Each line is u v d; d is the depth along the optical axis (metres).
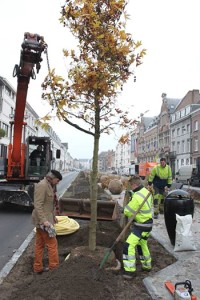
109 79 5.98
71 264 5.40
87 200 8.98
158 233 8.83
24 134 14.00
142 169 50.41
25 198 13.00
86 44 6.02
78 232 7.97
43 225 5.63
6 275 5.77
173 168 68.12
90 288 4.69
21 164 13.53
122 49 5.79
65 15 5.92
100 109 6.36
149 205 5.82
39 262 5.85
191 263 6.23
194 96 62.97
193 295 4.62
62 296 4.43
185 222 7.06
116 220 9.13
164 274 5.65
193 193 18.34
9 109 50.62
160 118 78.75
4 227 10.40
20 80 12.09
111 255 5.99
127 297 4.77
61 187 28.53
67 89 6.04
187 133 61.12
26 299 4.49
